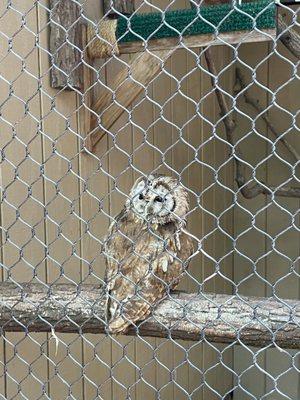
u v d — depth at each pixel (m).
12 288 1.37
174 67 2.89
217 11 1.70
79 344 2.18
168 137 2.89
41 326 1.35
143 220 1.37
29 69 1.85
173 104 2.92
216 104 3.58
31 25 1.86
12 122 1.78
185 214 1.41
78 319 1.30
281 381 3.77
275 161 3.66
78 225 2.13
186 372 3.23
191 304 1.22
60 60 1.93
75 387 2.17
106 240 1.33
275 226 3.77
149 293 1.25
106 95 2.08
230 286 3.90
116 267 1.32
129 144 2.49
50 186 1.96
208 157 3.46
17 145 1.80
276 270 3.79
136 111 2.53
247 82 3.65
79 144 2.11
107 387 2.39
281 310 1.14
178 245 1.37
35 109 1.88
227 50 3.57
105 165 2.29
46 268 1.95
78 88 2.02
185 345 3.19
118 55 1.97
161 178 1.47
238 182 3.51
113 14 2.10
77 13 1.96
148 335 1.27
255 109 3.66
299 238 3.71
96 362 2.30
